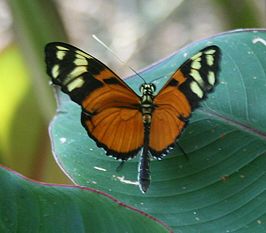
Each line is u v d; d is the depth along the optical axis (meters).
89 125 0.81
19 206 0.76
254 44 0.85
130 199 0.82
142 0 1.72
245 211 0.81
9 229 0.76
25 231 0.76
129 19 1.71
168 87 0.81
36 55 0.91
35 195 0.77
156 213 0.81
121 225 0.77
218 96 0.84
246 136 0.83
